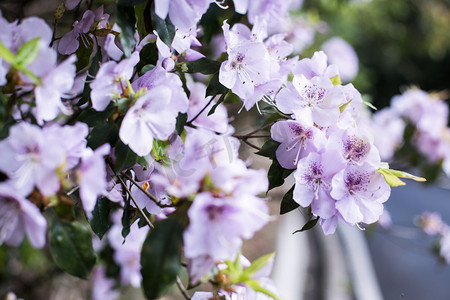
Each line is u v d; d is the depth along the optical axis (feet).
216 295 1.98
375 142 4.85
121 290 4.54
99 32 2.12
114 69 1.87
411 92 4.99
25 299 3.87
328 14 8.60
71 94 2.25
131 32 1.91
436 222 5.84
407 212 11.43
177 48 2.13
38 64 1.69
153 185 2.11
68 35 2.18
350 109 2.14
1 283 3.68
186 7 1.92
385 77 19.04
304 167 2.01
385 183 2.03
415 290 7.77
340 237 10.01
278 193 4.61
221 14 2.34
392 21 15.61
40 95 1.72
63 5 2.21
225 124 2.29
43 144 1.62
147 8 2.00
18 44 1.75
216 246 1.67
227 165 1.81
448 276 8.41
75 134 1.68
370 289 7.34
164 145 2.02
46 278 3.96
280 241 6.84
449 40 16.58
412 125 4.84
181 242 1.72
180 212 1.72
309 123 2.04
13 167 1.62
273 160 2.13
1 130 1.87
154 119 1.86
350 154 2.03
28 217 1.62
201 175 1.71
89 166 1.67
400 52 17.99
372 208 2.04
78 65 2.20
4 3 2.58
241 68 2.09
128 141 1.83
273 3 2.25
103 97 1.87
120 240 3.43
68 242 1.73
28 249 3.42
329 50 6.54
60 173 1.65
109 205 2.17
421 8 15.66
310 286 6.95
